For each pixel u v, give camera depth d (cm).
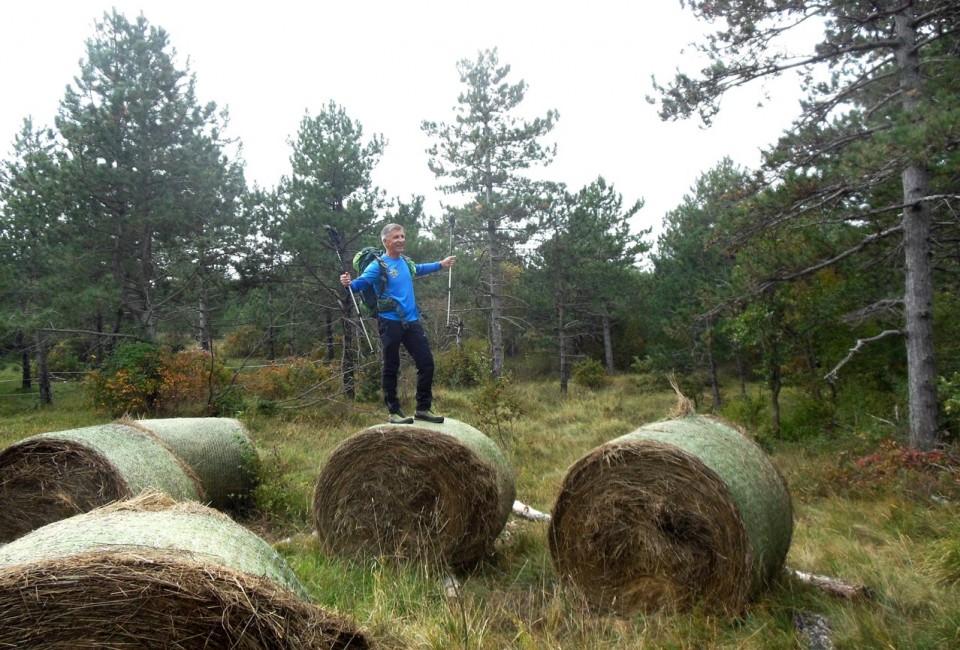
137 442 584
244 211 1595
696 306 1644
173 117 1694
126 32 1755
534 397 1836
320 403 1462
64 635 218
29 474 538
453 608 398
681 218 2380
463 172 2077
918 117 711
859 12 882
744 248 995
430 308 2244
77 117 1691
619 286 2288
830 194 830
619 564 445
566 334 2388
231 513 695
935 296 1016
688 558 420
